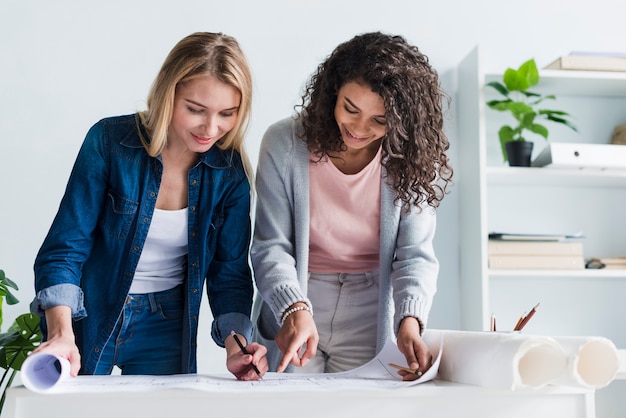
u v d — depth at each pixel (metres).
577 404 0.95
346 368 1.55
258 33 2.55
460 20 2.68
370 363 1.18
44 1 2.47
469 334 1.03
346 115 1.33
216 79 1.25
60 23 2.47
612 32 2.75
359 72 1.30
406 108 1.32
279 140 1.50
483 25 2.69
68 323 1.15
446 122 2.60
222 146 1.39
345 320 1.55
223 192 1.41
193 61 1.25
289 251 1.46
